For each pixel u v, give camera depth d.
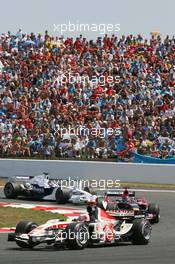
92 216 56.25
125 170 123.19
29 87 145.88
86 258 48.56
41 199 97.69
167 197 104.12
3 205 88.62
